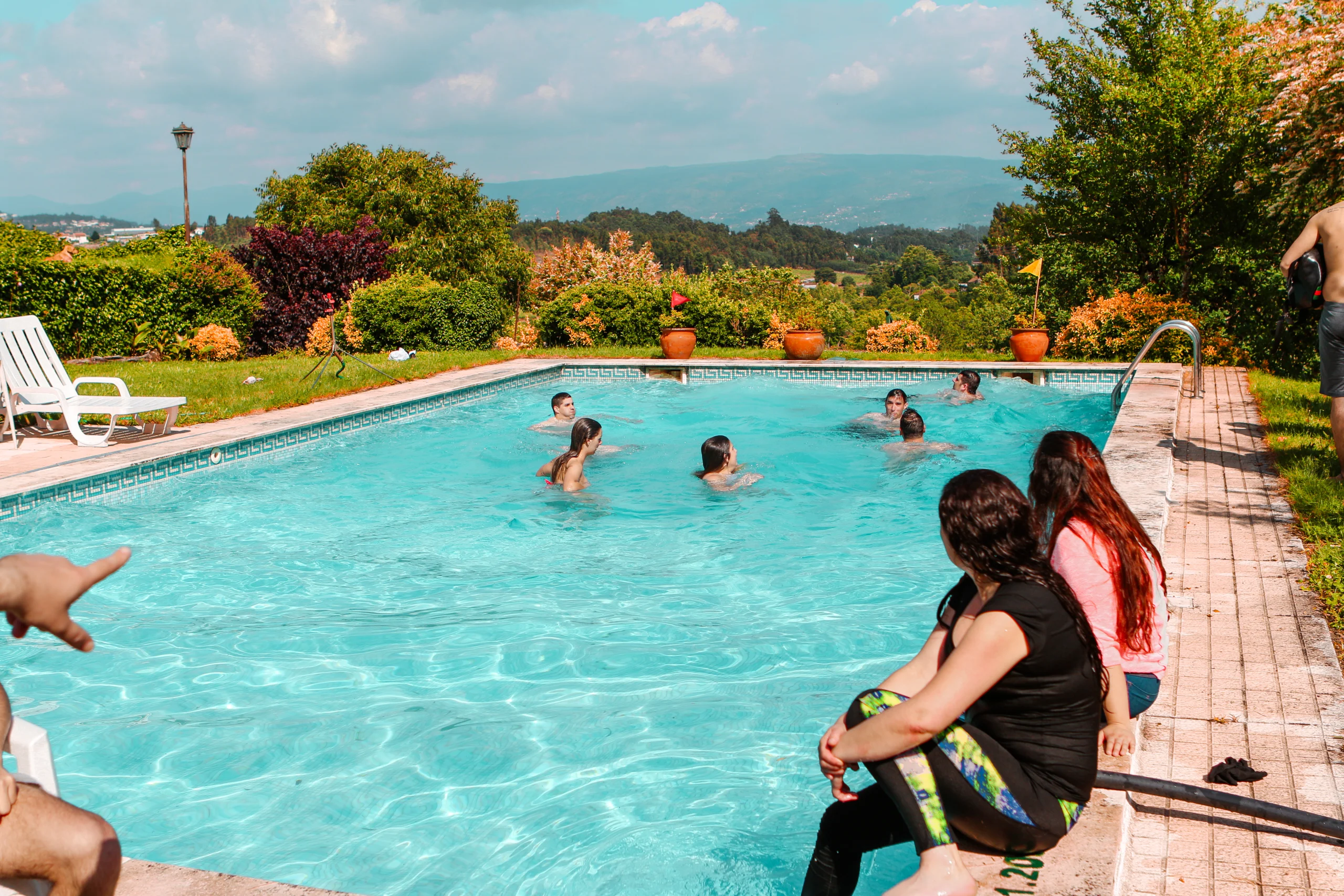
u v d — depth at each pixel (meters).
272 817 3.69
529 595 6.18
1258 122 16.38
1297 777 3.20
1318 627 4.48
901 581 6.33
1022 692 2.22
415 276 21.38
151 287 18.12
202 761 4.11
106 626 5.63
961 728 2.28
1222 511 6.56
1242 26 16.84
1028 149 18.39
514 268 43.19
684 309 19.83
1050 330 24.12
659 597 6.11
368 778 3.96
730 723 4.37
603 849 3.44
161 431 10.19
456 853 3.43
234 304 19.56
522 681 4.86
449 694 4.71
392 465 10.05
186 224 24.27
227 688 4.82
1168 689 3.89
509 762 4.07
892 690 2.55
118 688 4.82
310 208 38.16
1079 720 2.26
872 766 2.30
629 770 3.98
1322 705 3.71
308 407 12.03
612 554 7.08
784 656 5.11
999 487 2.33
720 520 8.00
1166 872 2.75
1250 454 8.43
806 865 3.32
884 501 8.61
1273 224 16.50
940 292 140.62
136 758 4.14
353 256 24.22
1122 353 16.75
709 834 3.52
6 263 16.09
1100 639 2.71
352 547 7.23
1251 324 17.39
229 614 5.84
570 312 20.53
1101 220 18.00
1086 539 2.76
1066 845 2.44
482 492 8.92
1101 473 2.86
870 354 19.30
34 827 1.75
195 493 8.80
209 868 3.37
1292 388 12.19
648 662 5.05
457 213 41.19
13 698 4.71
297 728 4.39
